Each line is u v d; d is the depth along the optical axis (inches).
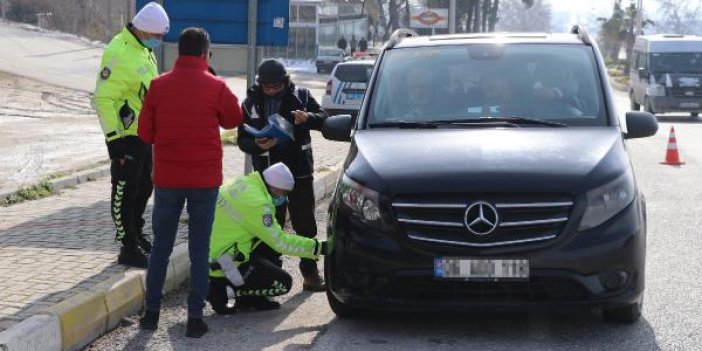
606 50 3730.3
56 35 2647.6
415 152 280.1
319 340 270.1
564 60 333.4
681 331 274.7
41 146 694.5
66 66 1732.3
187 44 267.3
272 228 294.8
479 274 253.0
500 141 285.4
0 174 538.3
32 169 558.9
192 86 264.4
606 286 257.0
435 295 259.4
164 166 265.7
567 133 294.8
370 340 269.1
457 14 3472.0
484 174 259.6
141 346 265.4
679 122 1242.6
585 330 275.9
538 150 276.2
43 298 270.4
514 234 254.5
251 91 329.1
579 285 253.4
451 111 317.7
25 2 3412.9
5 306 261.4
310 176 332.2
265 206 293.3
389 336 272.7
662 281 336.8
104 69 305.6
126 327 282.8
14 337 233.6
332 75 1050.7
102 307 274.4
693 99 1273.4
